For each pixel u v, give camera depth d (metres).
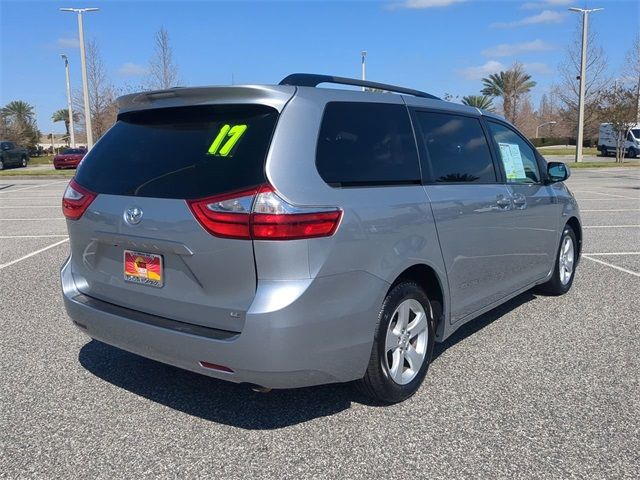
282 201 2.87
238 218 2.88
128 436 3.27
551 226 5.47
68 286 3.80
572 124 44.34
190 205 3.02
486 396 3.73
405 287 3.52
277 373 2.93
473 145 4.39
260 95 3.08
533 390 3.81
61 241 9.33
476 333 4.91
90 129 28.62
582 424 3.37
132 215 3.23
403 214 3.43
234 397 3.74
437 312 3.94
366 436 3.25
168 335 3.12
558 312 5.48
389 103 3.71
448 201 3.84
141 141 3.46
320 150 3.13
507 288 4.77
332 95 3.36
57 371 4.14
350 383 3.70
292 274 2.89
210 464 2.99
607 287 6.36
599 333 4.89
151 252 3.23
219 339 2.97
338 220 3.03
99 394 3.78
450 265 3.88
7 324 5.13
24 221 11.80
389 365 3.51
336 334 3.07
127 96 3.58
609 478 2.85
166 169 3.22
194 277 3.08
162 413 3.53
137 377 4.04
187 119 3.34
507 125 5.02
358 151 3.34
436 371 4.12
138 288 3.34
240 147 3.02
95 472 2.92
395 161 3.57
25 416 3.49
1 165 35.81
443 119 4.15
